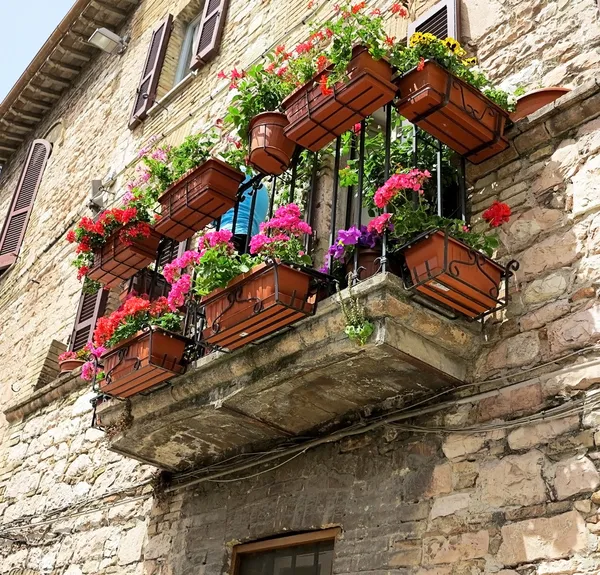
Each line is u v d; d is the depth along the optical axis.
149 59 10.24
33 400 8.66
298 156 5.21
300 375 4.39
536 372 3.90
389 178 4.33
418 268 3.88
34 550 7.46
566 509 3.49
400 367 4.16
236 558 5.16
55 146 12.40
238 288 4.32
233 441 5.39
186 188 5.48
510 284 4.23
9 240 11.98
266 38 8.12
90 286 6.52
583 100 4.25
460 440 4.07
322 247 5.41
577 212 4.11
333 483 4.64
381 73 4.27
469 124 4.32
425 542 3.97
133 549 6.13
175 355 5.02
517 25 5.25
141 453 5.81
